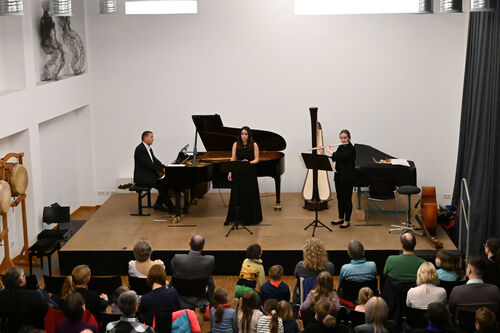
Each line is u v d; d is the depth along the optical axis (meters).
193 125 12.20
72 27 11.77
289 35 11.75
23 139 9.87
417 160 12.00
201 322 7.45
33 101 9.96
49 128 11.22
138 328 4.96
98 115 12.23
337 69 11.80
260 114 12.07
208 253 8.98
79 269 6.12
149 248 6.87
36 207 10.05
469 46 10.51
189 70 12.00
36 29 10.45
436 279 6.02
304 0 11.71
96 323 5.55
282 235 9.55
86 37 11.95
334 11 11.74
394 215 10.38
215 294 5.91
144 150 10.45
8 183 9.03
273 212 10.77
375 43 11.67
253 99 12.02
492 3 8.05
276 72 11.89
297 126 12.06
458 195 10.95
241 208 10.00
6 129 9.20
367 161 10.50
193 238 7.03
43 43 10.49
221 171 9.24
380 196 9.60
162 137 12.26
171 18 11.84
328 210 10.82
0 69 9.63
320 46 11.75
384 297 6.66
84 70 11.92
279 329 5.35
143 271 6.85
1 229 9.50
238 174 9.92
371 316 5.11
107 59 12.02
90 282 6.94
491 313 4.99
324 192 10.93
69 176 12.06
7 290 5.95
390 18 11.58
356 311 5.74
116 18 11.88
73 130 12.18
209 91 12.05
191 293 6.87
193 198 11.11
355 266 6.62
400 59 11.69
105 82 12.11
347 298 6.67
